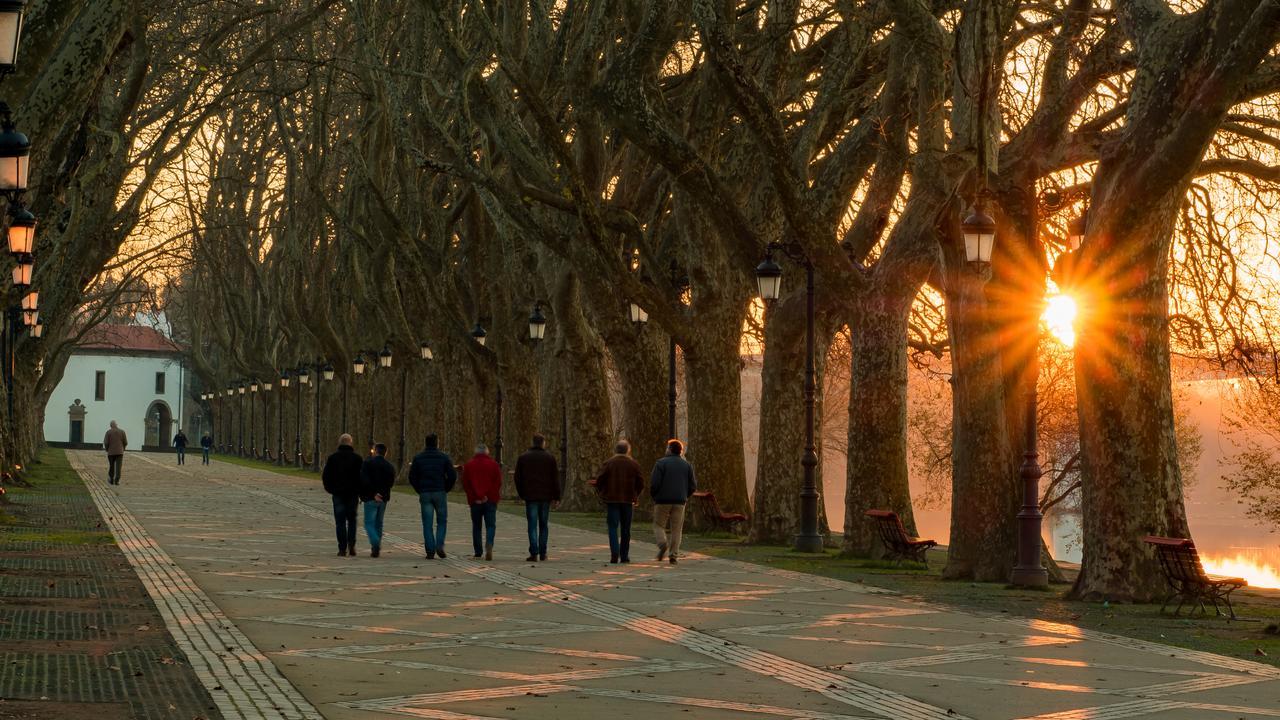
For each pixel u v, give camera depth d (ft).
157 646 67.87
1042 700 59.21
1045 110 121.70
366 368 384.47
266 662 64.69
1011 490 124.57
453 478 136.15
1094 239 103.65
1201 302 147.33
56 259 198.29
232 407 605.73
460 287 291.17
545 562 131.64
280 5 256.11
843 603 99.50
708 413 186.39
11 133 87.81
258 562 121.39
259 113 340.59
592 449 228.43
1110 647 77.51
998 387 125.08
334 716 52.16
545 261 216.33
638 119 153.58
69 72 101.60
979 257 110.93
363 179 269.23
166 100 247.09
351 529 133.49
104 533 147.23
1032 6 132.77
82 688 54.90
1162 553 97.09
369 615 85.66
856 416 148.56
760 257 157.79
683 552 150.00
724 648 73.82
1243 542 359.05
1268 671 68.85
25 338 266.36
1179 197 101.60
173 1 211.61
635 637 77.77
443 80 239.50
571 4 189.06
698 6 133.49
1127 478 103.76
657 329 208.03
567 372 231.91
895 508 147.33
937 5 140.36
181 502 221.46
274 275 416.46
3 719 47.60
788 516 167.32
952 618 91.09
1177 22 98.94
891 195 159.02
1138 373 103.65
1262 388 188.24
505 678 62.54
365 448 399.85
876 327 146.20
